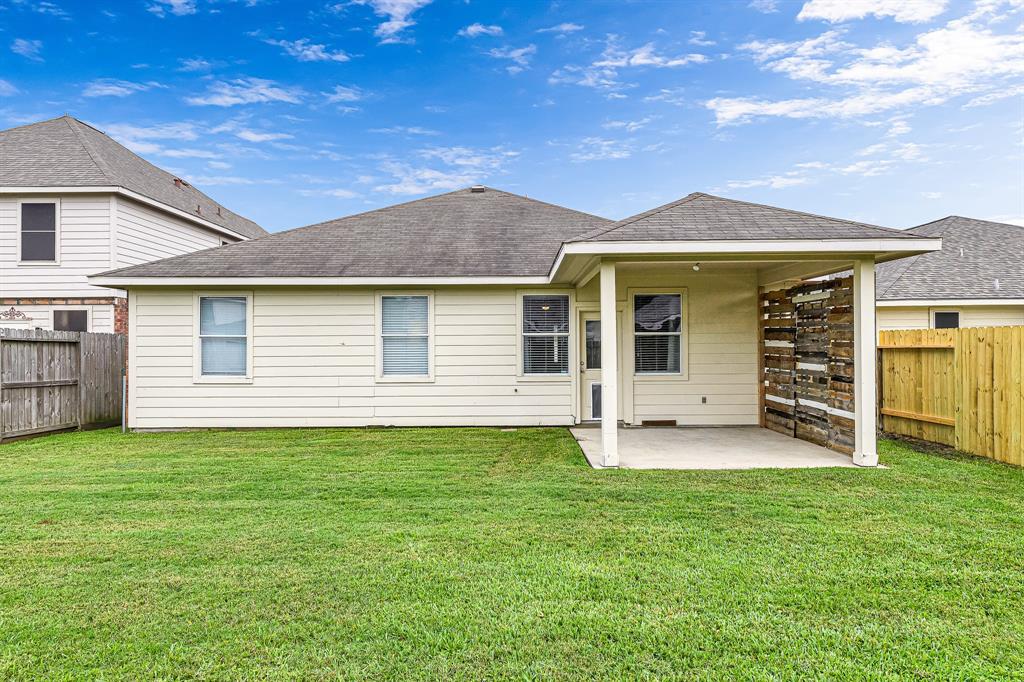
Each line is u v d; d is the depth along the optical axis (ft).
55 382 33.96
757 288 35.12
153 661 9.16
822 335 27.45
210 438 31.50
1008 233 57.82
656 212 25.53
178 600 11.22
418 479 21.20
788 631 9.95
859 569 12.50
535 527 15.47
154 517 16.61
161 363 35.24
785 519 16.02
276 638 9.80
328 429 34.83
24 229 44.75
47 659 9.22
